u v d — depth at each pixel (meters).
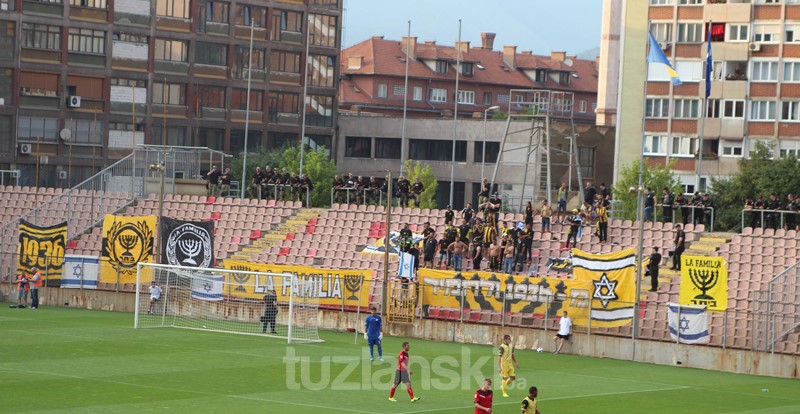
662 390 159.38
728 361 183.25
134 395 140.00
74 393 140.00
